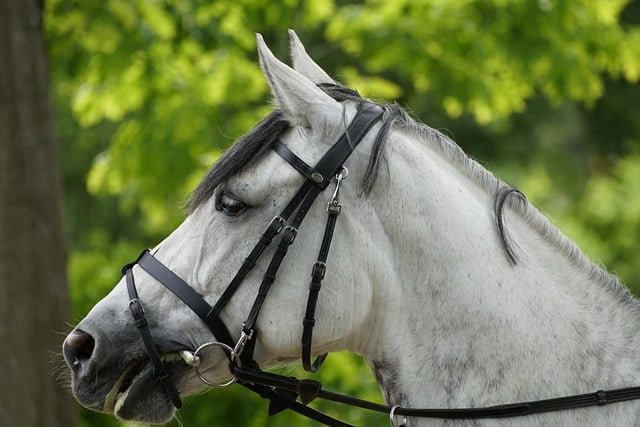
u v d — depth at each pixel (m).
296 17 13.42
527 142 23.92
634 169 23.48
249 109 13.67
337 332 5.37
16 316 9.61
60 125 16.67
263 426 12.77
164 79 12.62
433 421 5.32
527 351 5.32
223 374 5.51
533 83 14.00
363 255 5.35
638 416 5.24
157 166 12.77
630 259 22.88
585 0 12.90
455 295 5.36
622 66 14.02
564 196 24.36
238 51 13.01
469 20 12.85
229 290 5.31
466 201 5.51
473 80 13.08
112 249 16.05
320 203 5.32
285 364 5.65
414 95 19.80
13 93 9.73
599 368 5.34
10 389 9.54
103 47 11.96
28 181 9.77
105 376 5.36
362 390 12.45
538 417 5.23
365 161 5.36
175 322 5.39
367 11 13.10
